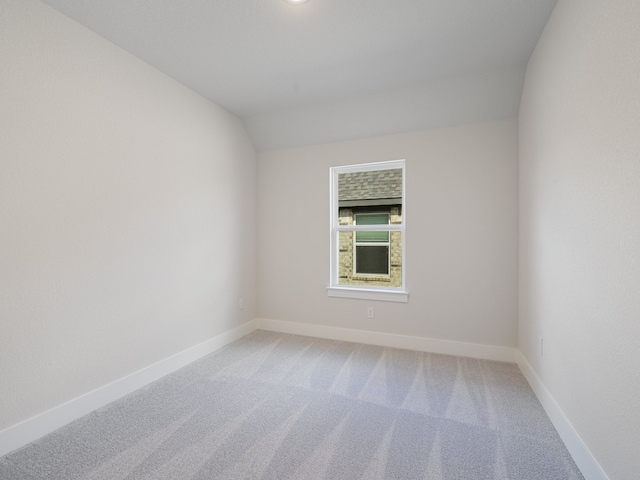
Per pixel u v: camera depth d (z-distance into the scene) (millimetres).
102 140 2020
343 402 2074
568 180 1618
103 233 2033
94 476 1426
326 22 1891
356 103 2941
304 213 3490
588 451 1392
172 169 2555
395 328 3109
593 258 1363
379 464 1502
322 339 3350
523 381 2357
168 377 2443
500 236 2750
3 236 1566
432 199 2955
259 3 1719
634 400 1075
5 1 1561
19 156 1618
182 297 2656
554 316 1817
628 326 1111
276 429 1782
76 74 1872
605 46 1253
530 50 2186
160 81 2445
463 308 2873
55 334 1784
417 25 1924
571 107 1573
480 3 1736
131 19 1846
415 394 2174
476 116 2754
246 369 2592
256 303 3725
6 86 1565
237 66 2385
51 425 1755
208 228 2943
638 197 1055
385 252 4789
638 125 1049
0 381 1561
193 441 1674
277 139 3496
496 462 1513
